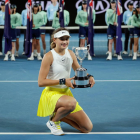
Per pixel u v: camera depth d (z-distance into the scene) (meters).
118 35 28.34
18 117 13.17
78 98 15.90
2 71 23.20
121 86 18.41
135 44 28.62
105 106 14.59
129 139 10.66
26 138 10.80
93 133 11.31
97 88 17.91
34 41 29.17
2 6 30.89
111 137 10.88
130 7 32.09
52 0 32.22
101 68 24.36
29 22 28.12
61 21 29.16
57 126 11.20
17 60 28.72
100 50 35.59
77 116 11.03
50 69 11.11
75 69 11.67
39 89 17.75
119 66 25.27
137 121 12.66
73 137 10.88
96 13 48.72
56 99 10.70
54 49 11.12
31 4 28.14
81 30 29.66
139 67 24.75
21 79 20.38
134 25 28.30
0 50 32.38
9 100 15.62
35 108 14.36
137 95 16.45
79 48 10.94
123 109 14.16
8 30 27.84
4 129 11.77
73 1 48.84
